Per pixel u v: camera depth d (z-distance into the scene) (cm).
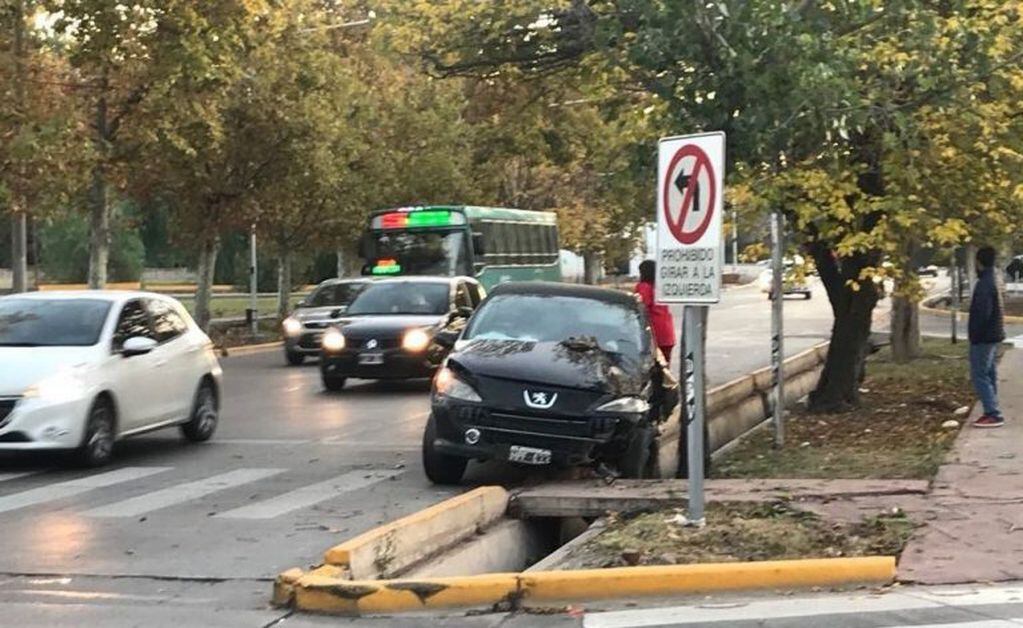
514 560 962
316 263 7519
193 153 2689
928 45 1228
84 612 715
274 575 810
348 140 3653
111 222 5831
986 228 1544
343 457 1365
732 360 2758
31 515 1016
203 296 3481
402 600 715
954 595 716
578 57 1503
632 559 793
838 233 1415
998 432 1354
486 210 3156
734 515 910
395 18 1527
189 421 1459
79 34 2512
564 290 1291
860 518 896
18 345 1284
